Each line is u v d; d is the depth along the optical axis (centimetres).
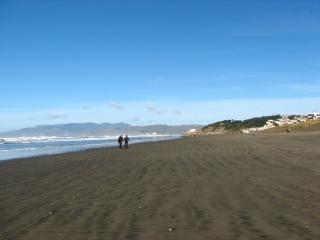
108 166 2509
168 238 803
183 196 1286
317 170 1853
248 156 2800
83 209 1127
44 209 1149
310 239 767
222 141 6144
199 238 797
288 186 1413
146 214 1034
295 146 3741
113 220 975
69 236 837
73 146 7150
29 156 4178
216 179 1678
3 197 1411
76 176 2011
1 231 903
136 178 1823
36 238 829
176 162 2577
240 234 817
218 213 1020
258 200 1177
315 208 1038
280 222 905
